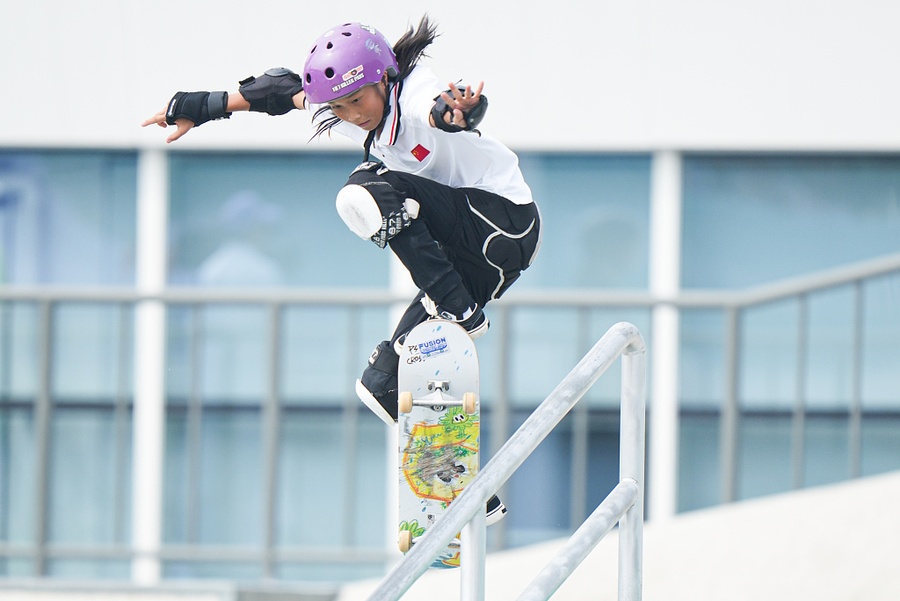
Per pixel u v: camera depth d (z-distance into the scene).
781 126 25.69
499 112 25.78
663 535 21.05
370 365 13.19
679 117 25.75
